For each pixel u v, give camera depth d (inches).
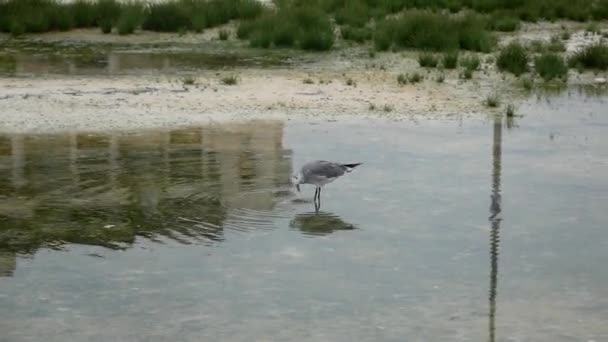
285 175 492.1
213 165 512.7
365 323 304.5
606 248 380.2
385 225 410.6
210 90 740.7
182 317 309.6
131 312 313.9
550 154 546.0
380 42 960.3
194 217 421.4
